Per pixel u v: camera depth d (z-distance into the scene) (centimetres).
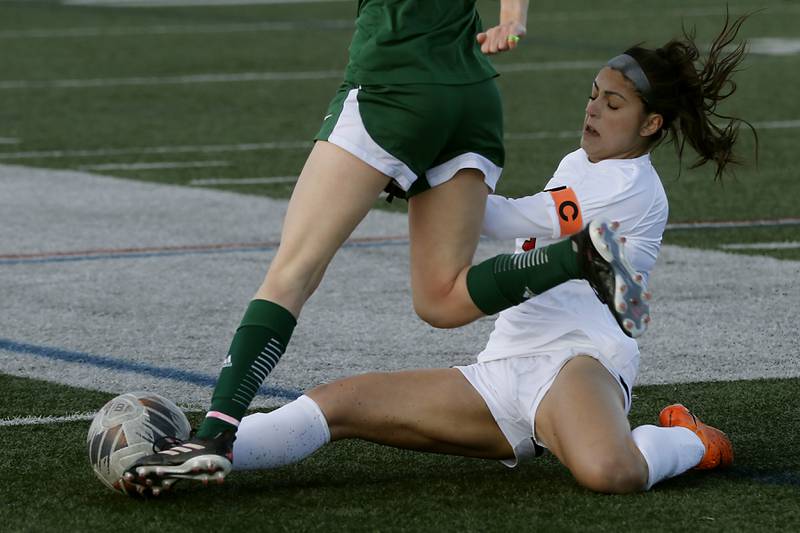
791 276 2853
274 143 4769
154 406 1574
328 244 1538
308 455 1622
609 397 1577
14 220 3512
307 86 6253
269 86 6253
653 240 1688
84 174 4212
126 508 1520
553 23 8838
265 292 1538
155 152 4612
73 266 2980
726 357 2241
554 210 1636
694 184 3975
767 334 2391
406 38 1541
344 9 10069
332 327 2455
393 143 1528
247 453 1569
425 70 1534
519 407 1612
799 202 3688
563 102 5700
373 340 2367
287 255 1537
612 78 1670
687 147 4619
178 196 3844
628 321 1466
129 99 5866
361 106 1540
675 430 1620
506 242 3262
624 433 1562
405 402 1628
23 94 6016
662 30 8300
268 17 9544
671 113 1672
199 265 2988
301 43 7956
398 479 1636
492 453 1655
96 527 1459
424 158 1547
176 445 1515
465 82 1559
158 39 8206
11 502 1542
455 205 1573
